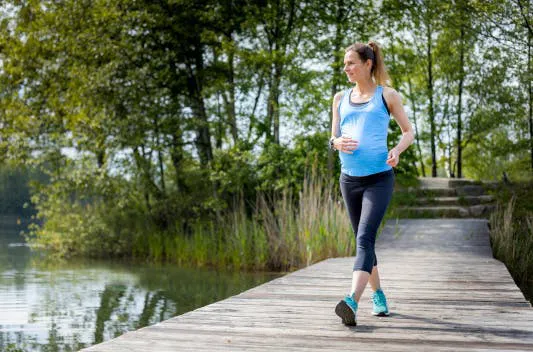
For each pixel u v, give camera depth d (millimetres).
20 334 6684
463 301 5027
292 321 4125
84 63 15664
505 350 3338
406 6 15070
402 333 3768
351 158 3945
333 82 14172
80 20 15438
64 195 16531
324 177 13523
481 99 20156
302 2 15266
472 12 14750
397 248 10273
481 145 22531
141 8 15633
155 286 10281
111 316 7699
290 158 14258
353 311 3857
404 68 15805
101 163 17141
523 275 9828
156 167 16172
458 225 13273
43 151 16938
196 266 13438
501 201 16047
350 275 6809
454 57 21125
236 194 15945
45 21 15906
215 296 9172
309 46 15055
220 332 3764
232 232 13375
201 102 16172
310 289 5676
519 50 15273
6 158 17234
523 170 20109
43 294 9445
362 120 3934
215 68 16312
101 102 15281
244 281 10750
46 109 16844
